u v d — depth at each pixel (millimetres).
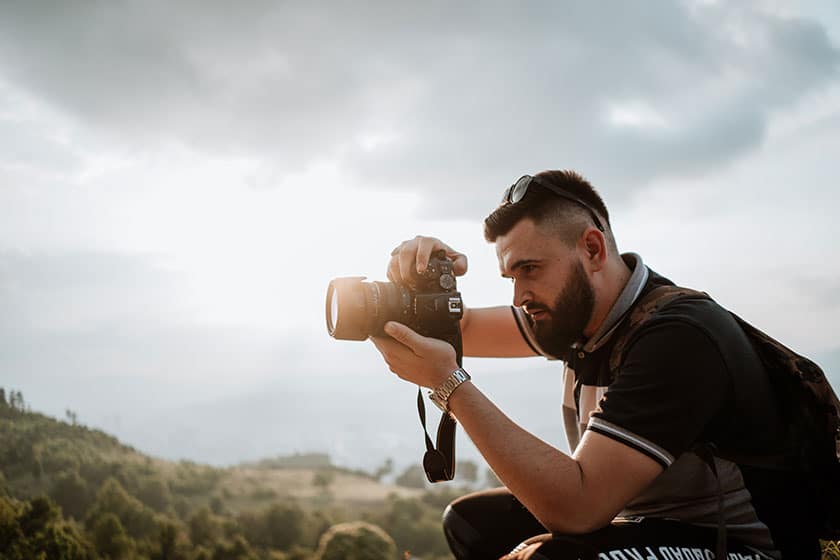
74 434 148875
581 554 1734
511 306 3088
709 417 1891
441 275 2383
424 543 129125
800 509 2016
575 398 2443
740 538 1982
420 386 2312
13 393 153625
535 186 2186
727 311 2104
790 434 2002
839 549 2803
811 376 1949
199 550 112688
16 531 72750
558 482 1840
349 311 2248
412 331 2221
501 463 1931
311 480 181750
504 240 2246
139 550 106062
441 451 2381
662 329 1955
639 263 2275
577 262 2189
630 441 1840
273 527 127062
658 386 1877
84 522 106438
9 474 115438
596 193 2270
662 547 1854
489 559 2479
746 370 1943
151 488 133875
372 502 160625
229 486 160875
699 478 1995
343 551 37031
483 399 2094
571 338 2297
